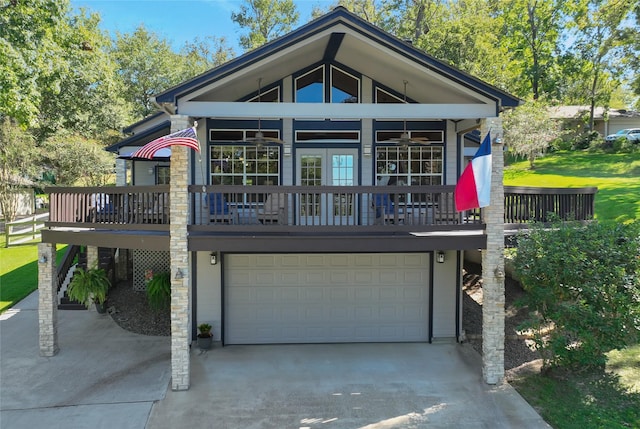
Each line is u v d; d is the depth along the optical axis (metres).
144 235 8.47
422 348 10.06
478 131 12.02
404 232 8.80
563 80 34.22
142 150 6.95
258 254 10.38
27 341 10.28
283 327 10.45
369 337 10.51
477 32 22.84
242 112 8.02
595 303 7.57
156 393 7.80
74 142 25.38
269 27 38.25
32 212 28.19
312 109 8.11
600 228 8.29
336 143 10.88
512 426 6.76
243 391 7.90
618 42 24.05
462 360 9.32
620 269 7.32
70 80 25.52
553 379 8.15
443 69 8.27
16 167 21.47
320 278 10.45
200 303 10.33
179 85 7.77
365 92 10.88
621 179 21.33
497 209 8.31
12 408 7.24
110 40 37.75
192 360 9.35
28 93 18.06
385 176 10.99
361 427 6.75
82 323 11.52
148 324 11.30
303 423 6.86
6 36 17.42
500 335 8.18
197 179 10.57
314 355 9.66
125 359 9.28
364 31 8.12
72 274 13.94
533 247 8.28
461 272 10.38
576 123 34.44
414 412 7.17
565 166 25.58
